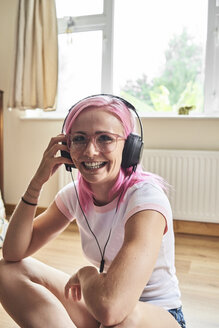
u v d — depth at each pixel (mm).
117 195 890
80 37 3240
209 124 2816
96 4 3201
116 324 694
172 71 3291
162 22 3174
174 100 3330
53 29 3020
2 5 3314
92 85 3252
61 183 3084
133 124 880
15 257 983
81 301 977
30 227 991
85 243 1002
